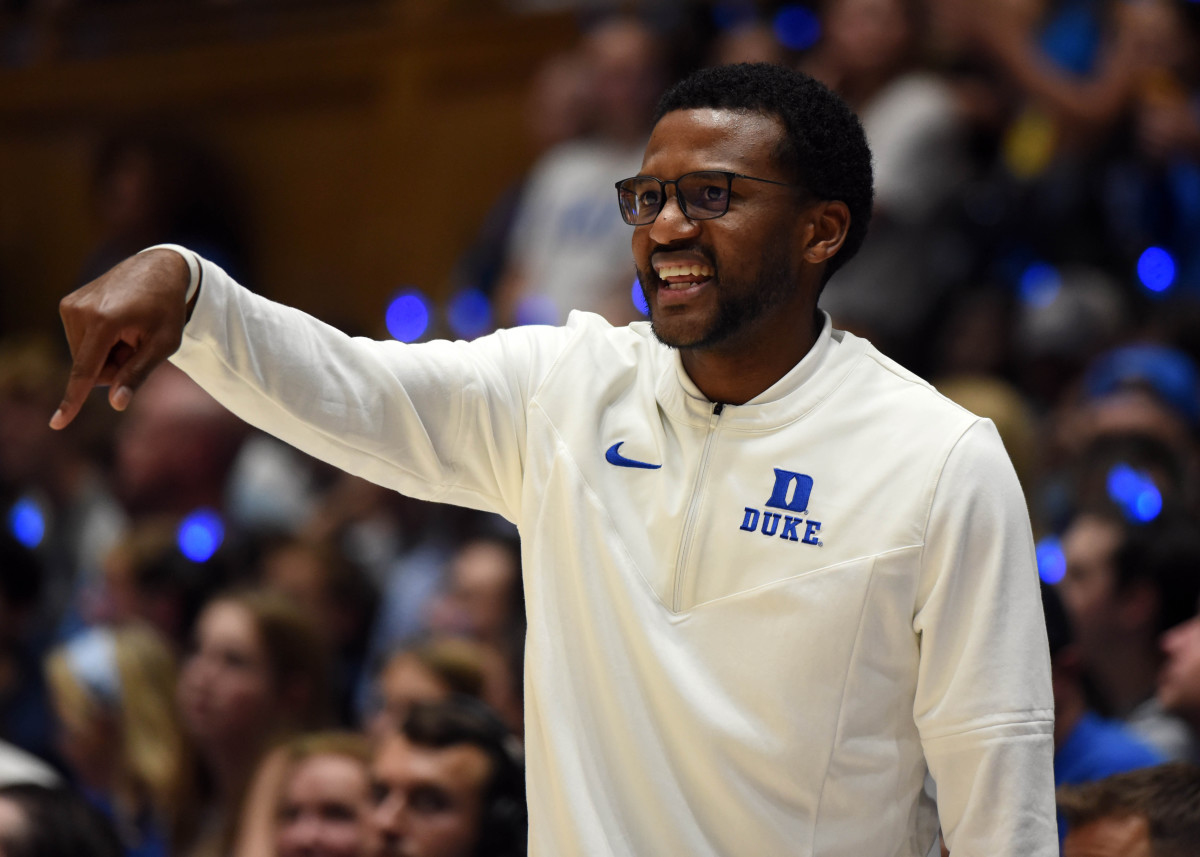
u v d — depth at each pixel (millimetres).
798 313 4418
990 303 11195
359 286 16281
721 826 4246
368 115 16344
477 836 6430
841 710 4191
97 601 10414
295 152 16609
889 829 4336
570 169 13164
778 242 4262
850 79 12195
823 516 4238
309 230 16547
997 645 4125
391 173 16188
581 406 4473
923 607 4191
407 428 4387
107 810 8688
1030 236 11570
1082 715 6516
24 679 9953
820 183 4332
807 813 4227
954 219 11648
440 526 10875
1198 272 11398
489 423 4504
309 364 4215
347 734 7312
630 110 12977
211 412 11953
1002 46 12039
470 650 7891
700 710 4195
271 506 11875
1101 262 11469
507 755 6594
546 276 12977
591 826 4176
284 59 16672
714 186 4215
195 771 8539
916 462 4219
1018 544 4184
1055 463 9359
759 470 4324
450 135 15883
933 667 4184
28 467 12391
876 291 11328
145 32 17531
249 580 10305
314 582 10109
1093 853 4977
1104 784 5074
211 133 17094
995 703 4102
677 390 4457
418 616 10406
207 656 8398
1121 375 9469
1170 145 11484
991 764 4078
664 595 4312
